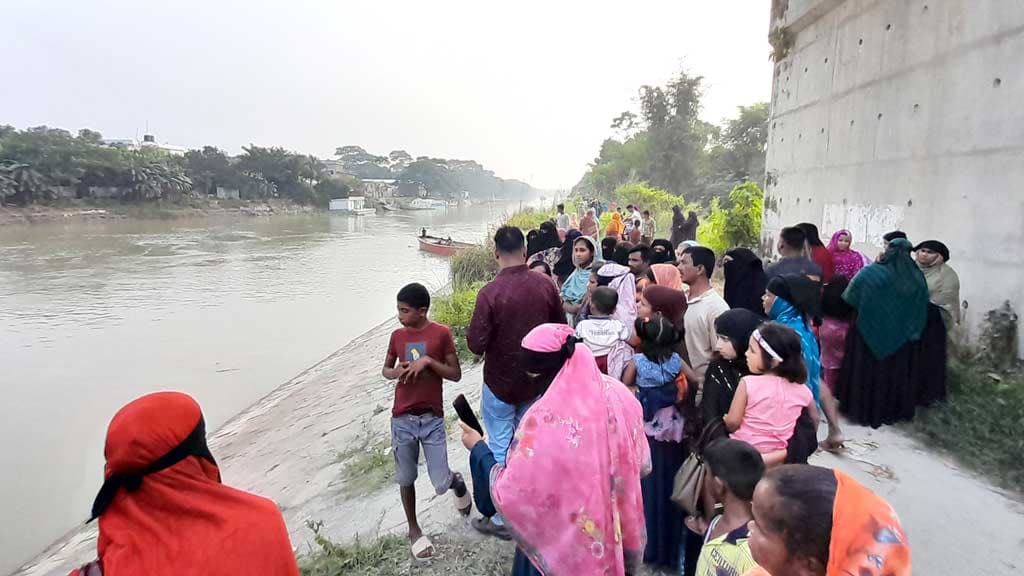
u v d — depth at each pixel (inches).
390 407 345.1
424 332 162.7
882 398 211.6
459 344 394.6
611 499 92.0
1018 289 238.4
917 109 315.0
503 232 160.4
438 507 187.3
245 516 69.4
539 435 92.1
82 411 493.4
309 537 205.5
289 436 367.9
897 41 335.9
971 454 188.2
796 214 495.5
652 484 134.4
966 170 272.7
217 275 1263.5
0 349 689.0
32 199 2662.4
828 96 431.5
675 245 747.4
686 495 123.1
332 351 673.0
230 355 658.8
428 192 6348.4
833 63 424.2
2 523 318.7
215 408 496.1
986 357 240.8
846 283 226.1
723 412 124.3
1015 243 241.0
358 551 168.1
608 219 948.6
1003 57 250.1
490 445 162.7
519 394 159.2
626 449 95.2
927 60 305.9
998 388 211.5
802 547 52.5
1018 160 240.5
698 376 152.3
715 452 94.9
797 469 56.7
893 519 51.2
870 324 210.8
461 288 564.1
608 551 91.0
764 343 119.5
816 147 453.7
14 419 476.7
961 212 275.3
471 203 7081.7
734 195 660.1
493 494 93.5
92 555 270.4
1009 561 140.0
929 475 180.2
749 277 218.1
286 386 535.5
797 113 494.9
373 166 7780.5
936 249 233.9
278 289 1098.7
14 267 1369.3
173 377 580.1
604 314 156.2
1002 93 250.4
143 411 66.7
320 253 1676.9
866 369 213.9
